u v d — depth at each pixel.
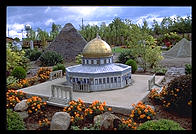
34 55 32.38
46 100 11.56
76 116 8.16
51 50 29.64
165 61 25.72
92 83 12.39
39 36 60.69
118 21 55.19
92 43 13.70
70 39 29.91
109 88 12.66
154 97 10.38
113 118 7.38
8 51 18.78
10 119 6.86
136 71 20.47
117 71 12.69
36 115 9.16
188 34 44.28
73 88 12.85
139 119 8.11
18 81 16.02
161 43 44.44
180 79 8.51
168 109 8.88
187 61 24.61
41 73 18.08
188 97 7.95
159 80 15.05
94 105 8.66
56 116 7.62
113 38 53.00
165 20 51.56
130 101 10.13
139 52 20.33
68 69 14.28
